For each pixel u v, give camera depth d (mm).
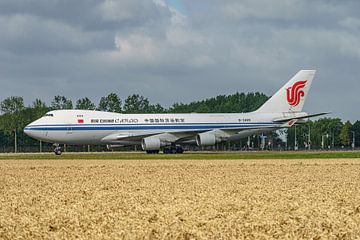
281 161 70750
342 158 79250
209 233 21125
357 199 31312
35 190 37562
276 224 22625
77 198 32625
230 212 26125
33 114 192375
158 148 94500
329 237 20344
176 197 32656
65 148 155125
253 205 28562
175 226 22391
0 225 22828
